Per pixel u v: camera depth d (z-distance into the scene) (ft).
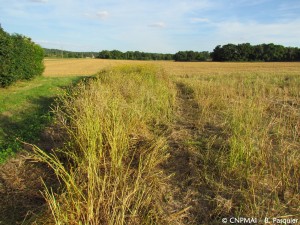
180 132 19.19
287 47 234.17
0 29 44.98
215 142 16.97
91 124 14.11
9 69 45.47
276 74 75.15
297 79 55.52
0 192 12.30
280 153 15.20
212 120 22.50
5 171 14.03
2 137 20.48
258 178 12.47
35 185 12.65
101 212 9.73
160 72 52.29
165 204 11.34
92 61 208.03
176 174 13.67
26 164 14.70
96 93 18.85
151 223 9.78
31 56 59.77
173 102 28.22
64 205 9.60
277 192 11.93
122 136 14.52
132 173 12.89
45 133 19.29
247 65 163.63
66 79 65.82
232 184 12.66
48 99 37.22
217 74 84.74
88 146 13.34
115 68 52.31
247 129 16.66
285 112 25.16
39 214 9.81
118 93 22.82
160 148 15.58
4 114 27.73
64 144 15.42
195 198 11.84
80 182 11.23
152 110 23.02
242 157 14.14
